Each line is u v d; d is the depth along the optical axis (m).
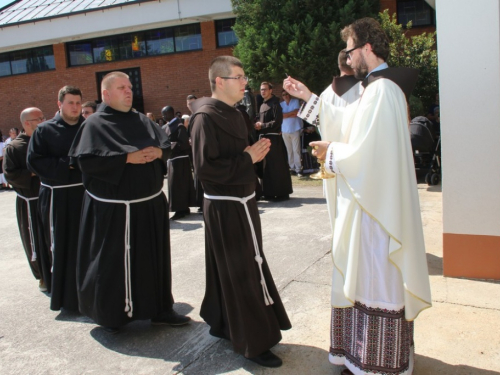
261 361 2.95
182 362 3.09
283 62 9.95
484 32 3.71
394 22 10.59
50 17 15.01
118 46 15.41
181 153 7.15
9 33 15.60
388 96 2.38
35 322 3.84
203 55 14.44
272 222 6.51
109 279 3.33
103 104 3.47
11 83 16.77
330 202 2.82
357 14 9.98
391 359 2.47
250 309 2.90
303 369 2.91
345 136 2.58
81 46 15.80
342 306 2.61
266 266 3.05
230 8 13.19
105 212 3.34
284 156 7.86
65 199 3.86
